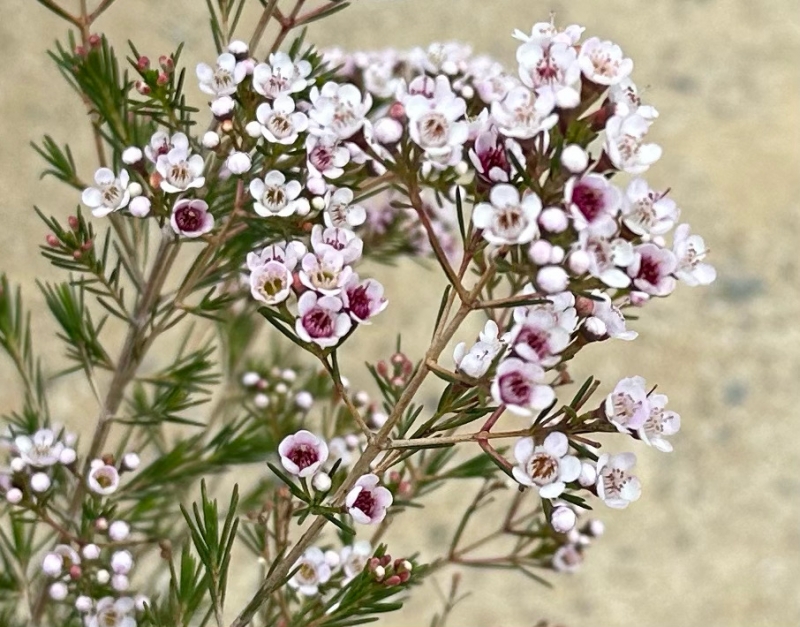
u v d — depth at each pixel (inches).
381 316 53.2
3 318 23.5
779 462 52.6
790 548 50.1
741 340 56.3
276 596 22.0
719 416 53.5
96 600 21.9
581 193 18.1
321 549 22.2
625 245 18.2
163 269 21.9
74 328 22.5
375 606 19.6
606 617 47.1
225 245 21.5
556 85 18.5
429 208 24.5
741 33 74.8
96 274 21.3
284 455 19.1
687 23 75.0
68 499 23.0
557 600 47.3
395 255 24.7
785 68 72.3
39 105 57.3
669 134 66.0
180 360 22.9
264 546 21.7
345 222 20.2
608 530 49.6
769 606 48.3
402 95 19.2
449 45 23.3
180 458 23.4
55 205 53.5
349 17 68.3
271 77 20.5
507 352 18.3
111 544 22.2
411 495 22.3
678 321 56.6
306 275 18.9
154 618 21.1
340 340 18.7
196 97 57.2
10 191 53.3
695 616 47.6
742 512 50.8
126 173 20.7
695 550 49.5
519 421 46.2
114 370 22.8
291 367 25.7
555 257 17.9
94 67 21.2
